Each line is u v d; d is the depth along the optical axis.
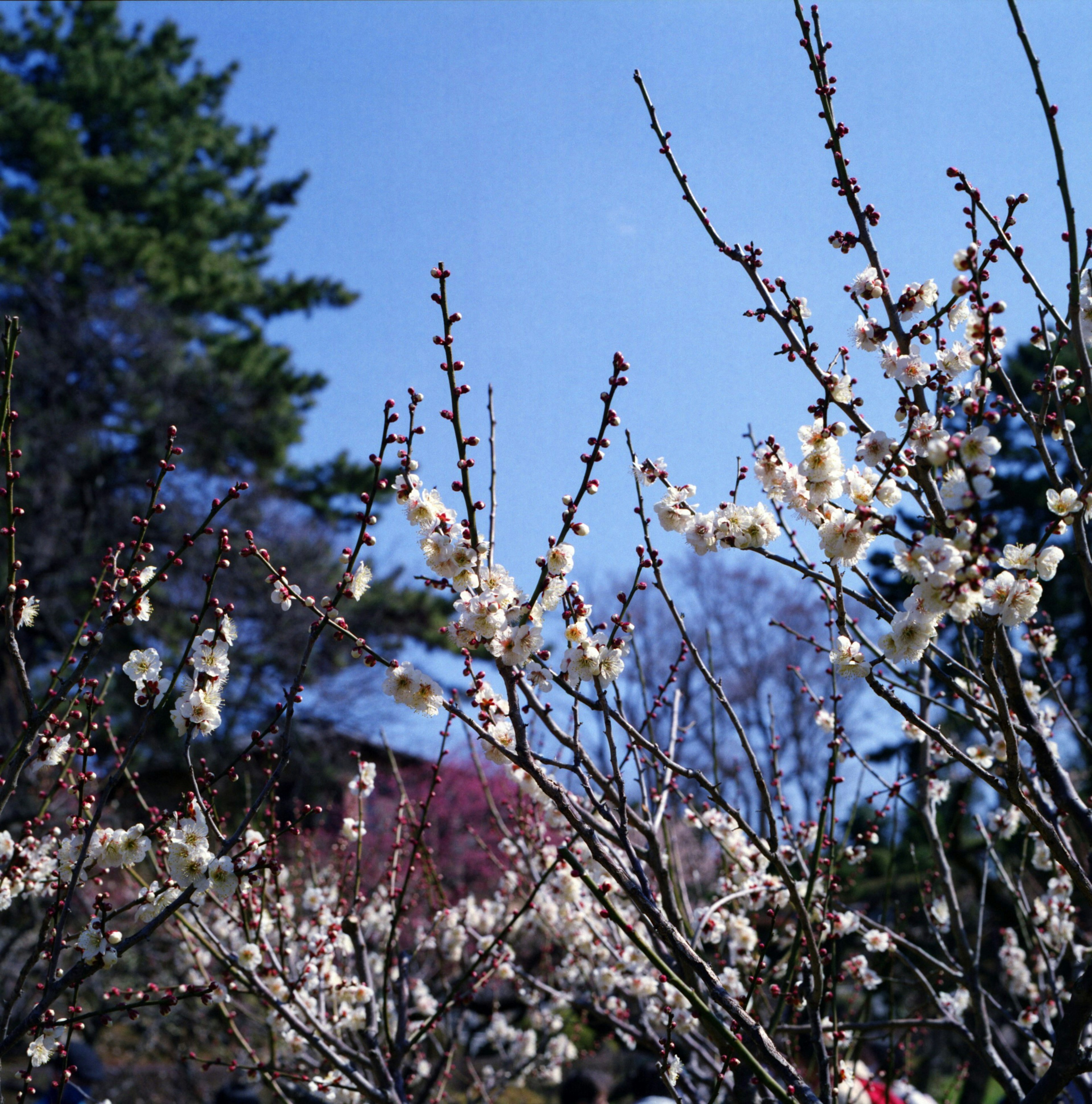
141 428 19.44
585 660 2.41
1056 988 3.48
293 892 5.05
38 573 16.64
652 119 2.67
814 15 2.57
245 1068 3.40
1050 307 2.51
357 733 18.39
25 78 23.92
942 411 2.32
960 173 2.44
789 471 2.50
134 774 3.13
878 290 2.49
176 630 17.75
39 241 20.23
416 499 2.47
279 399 20.92
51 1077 3.75
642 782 2.94
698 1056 3.88
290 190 25.23
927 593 2.12
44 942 2.46
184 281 21.55
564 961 4.96
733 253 2.58
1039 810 2.38
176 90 24.33
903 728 3.59
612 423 2.37
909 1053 4.46
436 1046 4.56
